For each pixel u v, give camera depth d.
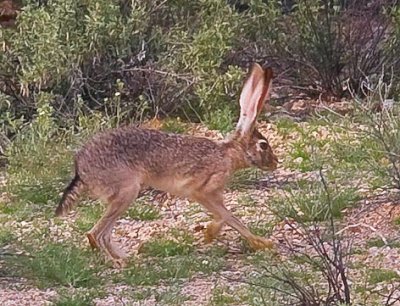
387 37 13.19
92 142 7.98
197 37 11.99
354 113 11.27
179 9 12.77
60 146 10.55
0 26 12.67
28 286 7.27
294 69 13.22
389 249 7.76
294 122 11.73
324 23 13.09
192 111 12.14
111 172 7.88
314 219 8.49
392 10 13.23
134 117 11.80
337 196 8.68
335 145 10.30
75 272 7.34
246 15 13.19
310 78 13.11
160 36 12.30
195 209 9.15
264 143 8.30
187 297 6.87
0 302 6.88
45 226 8.76
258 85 8.20
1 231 8.43
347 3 13.66
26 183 9.79
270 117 11.97
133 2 12.27
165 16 12.73
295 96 13.09
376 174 9.35
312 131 11.12
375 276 7.07
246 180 9.65
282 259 7.68
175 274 7.40
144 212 8.98
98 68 12.05
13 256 7.69
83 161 7.93
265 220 8.62
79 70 11.88
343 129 10.84
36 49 11.78
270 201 8.96
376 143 9.95
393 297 6.62
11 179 9.97
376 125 10.01
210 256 7.82
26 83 11.57
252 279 7.10
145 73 12.08
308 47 13.07
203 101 11.88
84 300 6.78
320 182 9.13
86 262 7.64
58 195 9.60
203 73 11.93
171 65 12.02
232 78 11.92
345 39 13.04
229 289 6.95
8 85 11.96
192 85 12.01
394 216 8.47
